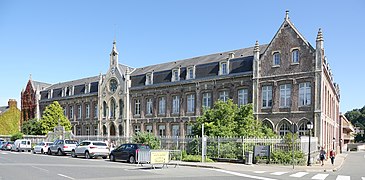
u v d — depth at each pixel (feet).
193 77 150.00
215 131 106.01
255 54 128.16
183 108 153.07
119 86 181.57
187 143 111.24
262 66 126.21
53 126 205.05
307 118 113.91
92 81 207.51
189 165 85.97
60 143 127.34
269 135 108.06
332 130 152.15
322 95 112.98
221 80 139.03
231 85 135.64
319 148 109.81
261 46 141.59
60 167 73.26
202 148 96.53
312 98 113.39
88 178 54.60
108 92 187.42
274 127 120.98
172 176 59.82
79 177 55.77
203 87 145.59
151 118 165.48
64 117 208.95
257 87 126.21
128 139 140.56
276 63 123.24
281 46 122.42
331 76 144.77
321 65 112.27
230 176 62.23
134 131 173.27
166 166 81.66
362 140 351.87
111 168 73.82
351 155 177.58
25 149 159.53
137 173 64.08
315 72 113.19
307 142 99.71
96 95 195.83
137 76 176.45
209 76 143.54
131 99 176.04
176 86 156.46
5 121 277.44
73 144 126.11
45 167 72.54
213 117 112.57
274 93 122.11
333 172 77.61
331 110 146.82
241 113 111.55
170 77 160.15
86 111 203.62
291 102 118.01
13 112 283.59
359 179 62.03
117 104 181.68
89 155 108.47
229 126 107.76
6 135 247.50
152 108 165.99
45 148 136.98
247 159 90.22
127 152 93.25
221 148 99.50
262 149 92.38
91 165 80.84
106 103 188.44
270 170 76.48
